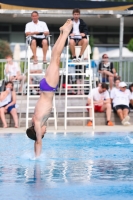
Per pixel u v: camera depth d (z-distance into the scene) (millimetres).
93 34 53781
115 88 28422
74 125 28125
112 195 10578
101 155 16688
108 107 27906
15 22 51562
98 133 23500
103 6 34094
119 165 14516
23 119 27609
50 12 31672
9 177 12625
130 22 49875
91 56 47438
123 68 31438
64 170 13656
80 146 18969
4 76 30641
